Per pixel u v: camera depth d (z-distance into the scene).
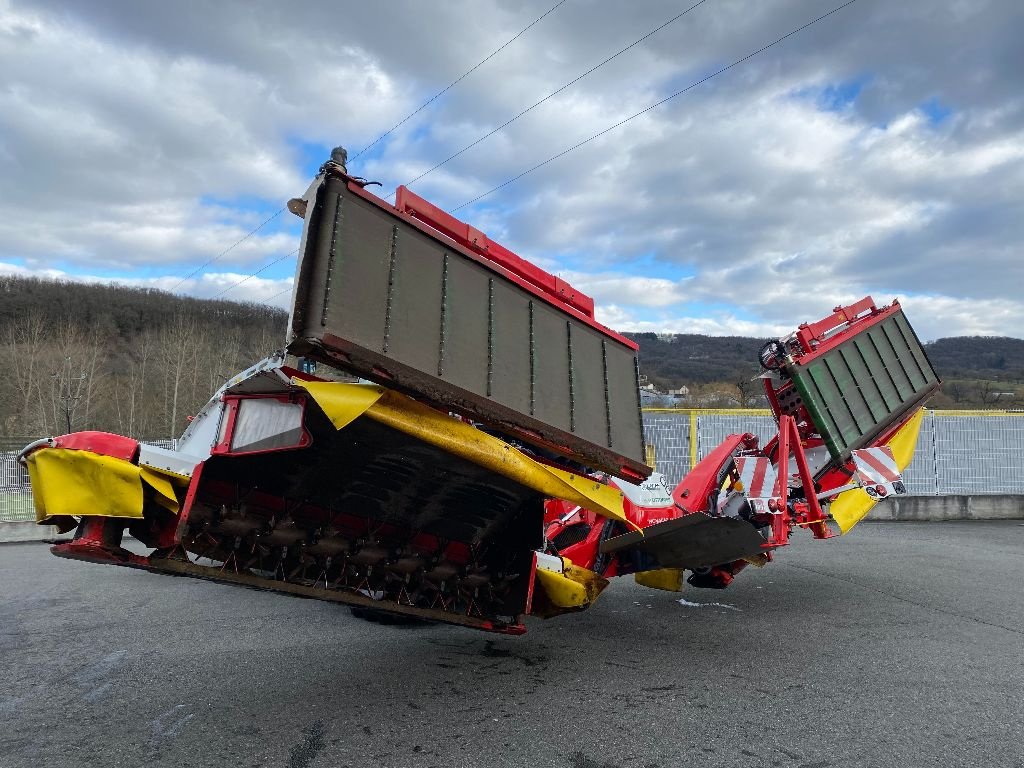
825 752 3.66
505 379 4.11
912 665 5.21
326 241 3.40
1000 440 17.75
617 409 4.83
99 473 3.42
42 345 52.69
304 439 3.76
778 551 11.20
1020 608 7.18
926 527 14.70
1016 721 4.09
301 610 7.28
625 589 8.42
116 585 8.71
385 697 4.55
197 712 4.28
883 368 8.30
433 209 4.11
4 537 13.54
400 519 4.83
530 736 3.90
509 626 5.15
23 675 5.04
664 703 4.43
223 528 4.02
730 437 8.07
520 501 4.85
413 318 3.70
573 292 4.88
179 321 67.81
